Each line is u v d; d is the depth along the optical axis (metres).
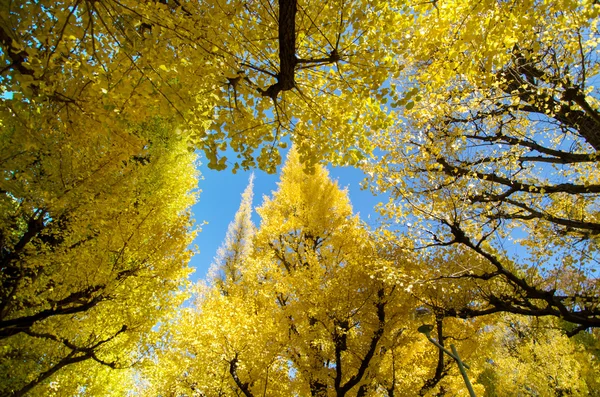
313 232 7.32
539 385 11.41
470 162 5.63
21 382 4.65
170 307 5.19
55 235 4.80
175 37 2.56
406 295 5.76
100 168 4.14
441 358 6.10
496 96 5.08
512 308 5.09
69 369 5.20
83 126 2.79
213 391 5.35
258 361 5.14
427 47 3.28
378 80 3.07
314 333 5.34
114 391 6.09
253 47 3.03
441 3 2.99
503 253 5.61
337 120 3.48
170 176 6.33
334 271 5.95
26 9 2.32
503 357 13.64
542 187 5.18
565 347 10.94
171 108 2.71
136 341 5.04
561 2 2.91
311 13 3.05
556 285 5.37
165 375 5.49
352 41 3.01
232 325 5.38
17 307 4.75
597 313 4.58
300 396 5.60
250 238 9.05
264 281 6.48
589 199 5.86
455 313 5.65
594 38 4.24
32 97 2.38
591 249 5.29
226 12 2.75
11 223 4.27
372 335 5.71
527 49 4.88
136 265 4.98
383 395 6.73
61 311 4.38
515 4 2.75
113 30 2.48
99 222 4.56
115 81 2.40
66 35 2.29
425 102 5.53
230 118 3.23
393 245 5.95
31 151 3.34
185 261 5.15
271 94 3.16
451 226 5.04
